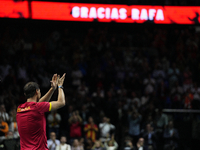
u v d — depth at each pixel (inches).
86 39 781.3
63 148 478.0
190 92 647.1
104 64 735.7
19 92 599.2
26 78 645.3
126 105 619.5
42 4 474.9
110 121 573.3
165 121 564.1
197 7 503.5
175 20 497.7
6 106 553.9
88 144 528.4
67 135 542.3
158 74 711.7
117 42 799.7
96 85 693.3
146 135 534.9
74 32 837.2
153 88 681.0
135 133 553.0
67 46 769.6
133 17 490.3
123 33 851.4
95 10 484.4
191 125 573.6
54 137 483.5
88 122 544.1
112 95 649.0
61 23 479.5
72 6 481.4
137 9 492.1
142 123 572.1
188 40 804.6
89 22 482.9
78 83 687.1
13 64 686.5
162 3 499.5
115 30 847.7
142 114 577.9
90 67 740.7
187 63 767.7
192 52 787.4
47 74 654.5
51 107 164.1
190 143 564.7
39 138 162.2
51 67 680.4
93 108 586.9
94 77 701.9
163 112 597.3
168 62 746.8
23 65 668.1
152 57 784.3
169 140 545.0
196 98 670.5
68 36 777.6
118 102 602.9
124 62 754.8
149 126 538.3
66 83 679.7
